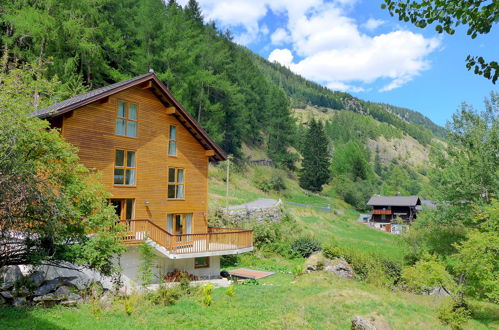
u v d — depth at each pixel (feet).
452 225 95.20
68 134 58.03
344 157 351.25
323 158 286.05
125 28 144.05
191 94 175.83
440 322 55.57
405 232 106.32
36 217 37.78
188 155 79.30
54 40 102.12
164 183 73.51
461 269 65.21
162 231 65.26
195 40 175.83
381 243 141.18
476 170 90.17
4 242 38.47
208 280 73.26
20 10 101.50
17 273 43.60
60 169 43.57
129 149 67.21
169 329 41.09
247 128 247.91
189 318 45.47
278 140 303.68
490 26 16.69
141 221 64.49
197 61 186.91
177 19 166.61
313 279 73.15
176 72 151.43
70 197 43.06
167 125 75.10
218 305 52.08
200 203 81.15
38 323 36.29
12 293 41.45
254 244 106.01
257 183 217.97
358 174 340.18
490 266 60.64
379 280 77.20
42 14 100.48
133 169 68.08
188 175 78.95
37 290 43.96
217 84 193.98
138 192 68.23
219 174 188.55
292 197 231.09
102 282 56.80
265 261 97.91
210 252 70.44
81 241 45.14
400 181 418.51
